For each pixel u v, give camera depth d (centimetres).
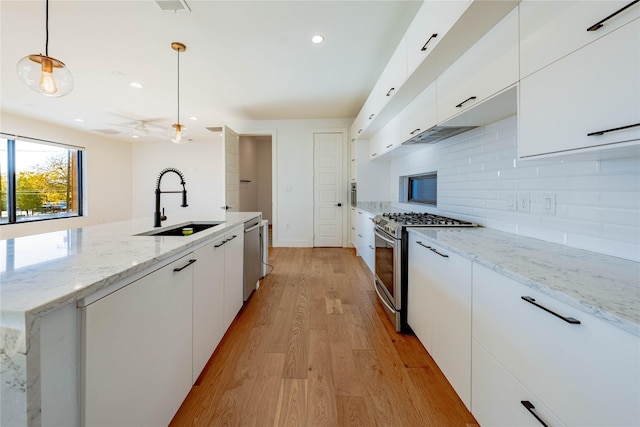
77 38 246
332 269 386
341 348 189
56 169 554
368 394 146
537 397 85
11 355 60
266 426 125
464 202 227
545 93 103
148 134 591
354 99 417
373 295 288
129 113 478
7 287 72
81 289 72
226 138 448
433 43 154
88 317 76
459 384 134
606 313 62
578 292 74
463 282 129
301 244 541
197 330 149
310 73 325
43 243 131
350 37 249
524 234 163
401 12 216
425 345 174
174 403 124
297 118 525
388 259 229
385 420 129
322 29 237
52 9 205
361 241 432
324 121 527
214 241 174
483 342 114
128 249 118
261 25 230
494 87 132
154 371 108
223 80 342
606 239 117
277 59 289
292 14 216
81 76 326
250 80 343
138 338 98
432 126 203
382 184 465
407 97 238
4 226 457
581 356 70
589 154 97
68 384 71
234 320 230
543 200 149
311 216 538
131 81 342
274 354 182
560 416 76
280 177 536
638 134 74
